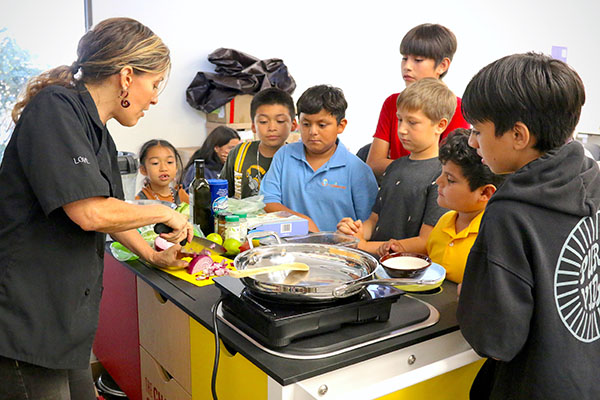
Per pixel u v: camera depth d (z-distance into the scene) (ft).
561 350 3.21
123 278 5.78
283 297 3.54
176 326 4.74
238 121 14.05
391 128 8.48
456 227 5.01
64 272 3.84
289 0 14.92
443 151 4.68
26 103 3.94
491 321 3.24
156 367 5.32
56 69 3.96
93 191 3.58
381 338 3.69
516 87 3.20
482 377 4.03
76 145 3.56
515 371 3.42
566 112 3.22
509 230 3.21
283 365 3.34
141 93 4.00
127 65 3.82
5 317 3.73
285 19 14.98
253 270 3.65
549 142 3.30
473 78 3.47
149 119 13.60
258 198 6.63
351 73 16.43
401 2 16.76
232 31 14.29
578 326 3.30
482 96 3.34
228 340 3.71
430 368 3.60
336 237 5.58
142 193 8.88
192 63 13.91
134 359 5.82
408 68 8.36
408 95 6.08
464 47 18.26
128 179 7.30
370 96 16.96
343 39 16.03
